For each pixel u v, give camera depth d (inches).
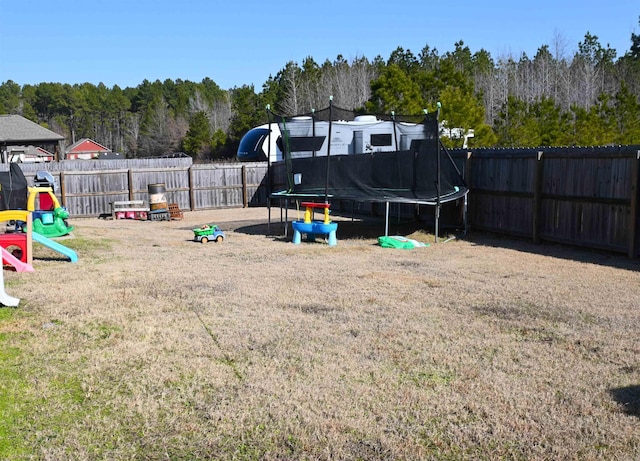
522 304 251.9
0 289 244.2
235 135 1990.7
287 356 187.9
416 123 515.8
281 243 458.3
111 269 341.4
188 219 682.8
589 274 315.9
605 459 124.6
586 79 1923.0
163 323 224.5
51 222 497.4
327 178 459.2
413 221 573.0
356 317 232.2
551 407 149.6
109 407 150.7
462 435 135.6
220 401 154.3
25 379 167.8
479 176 489.4
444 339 204.5
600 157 374.0
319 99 2005.4
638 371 173.8
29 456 126.0
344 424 140.6
